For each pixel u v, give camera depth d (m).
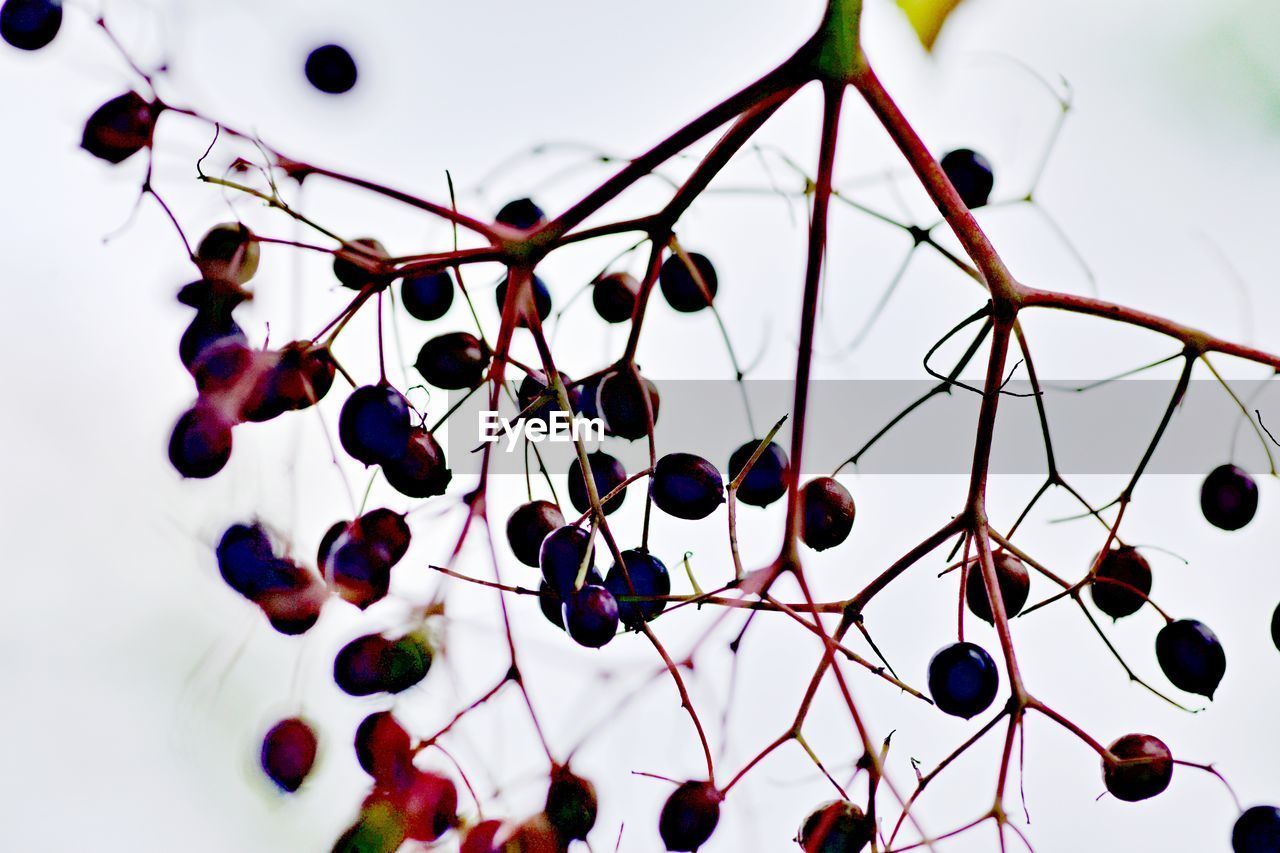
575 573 0.26
